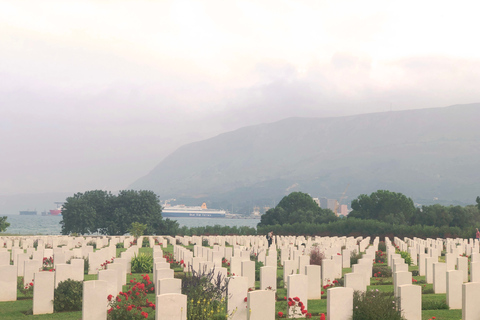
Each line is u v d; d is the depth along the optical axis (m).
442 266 22.03
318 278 20.73
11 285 20.20
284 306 18.59
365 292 16.70
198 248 36.12
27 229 159.12
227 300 16.36
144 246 56.78
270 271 20.50
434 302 18.88
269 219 100.75
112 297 16.69
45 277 17.81
